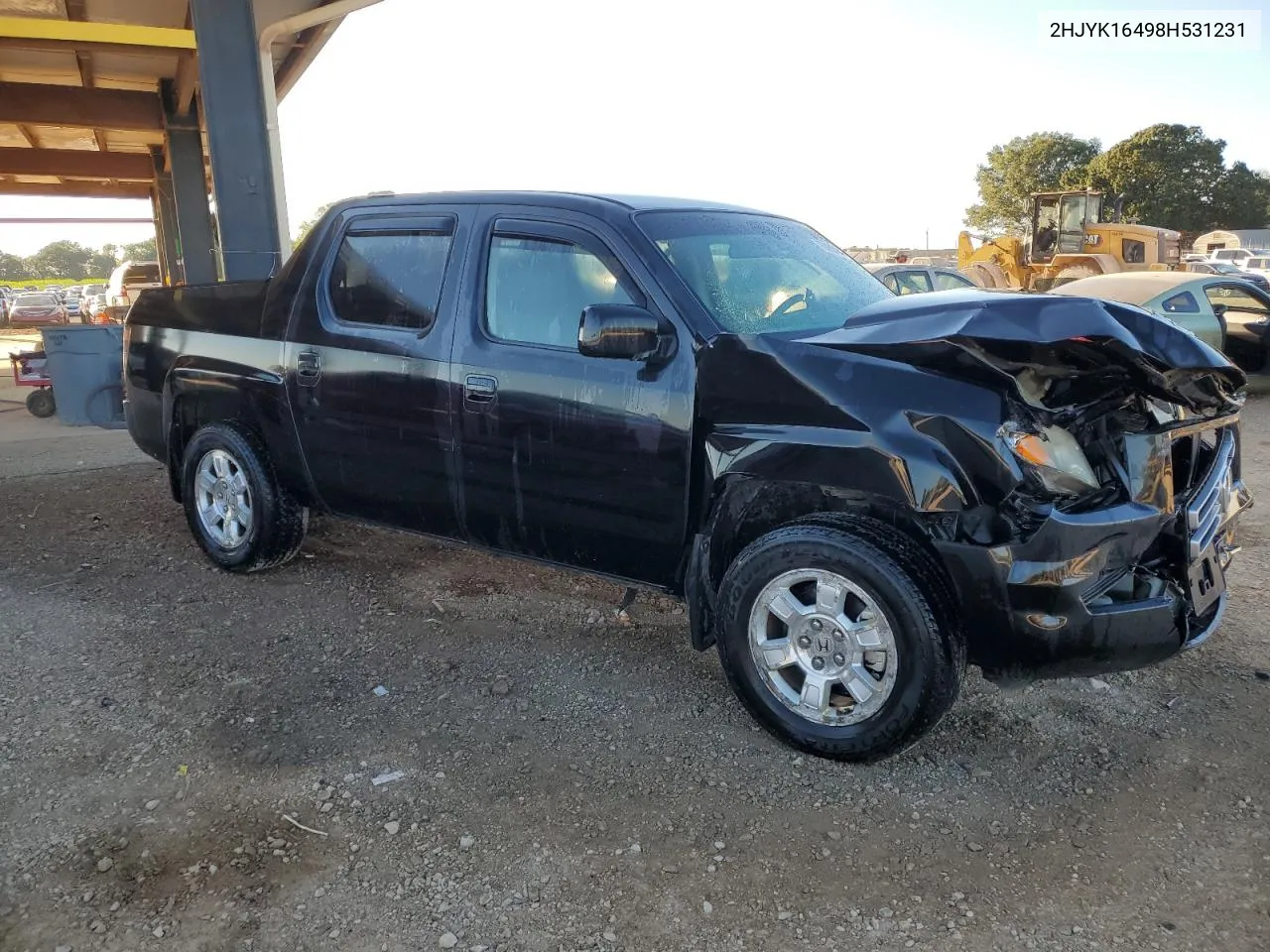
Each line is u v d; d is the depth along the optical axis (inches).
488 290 153.8
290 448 181.5
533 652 164.6
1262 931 97.7
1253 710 142.3
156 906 100.7
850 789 123.3
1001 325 112.3
